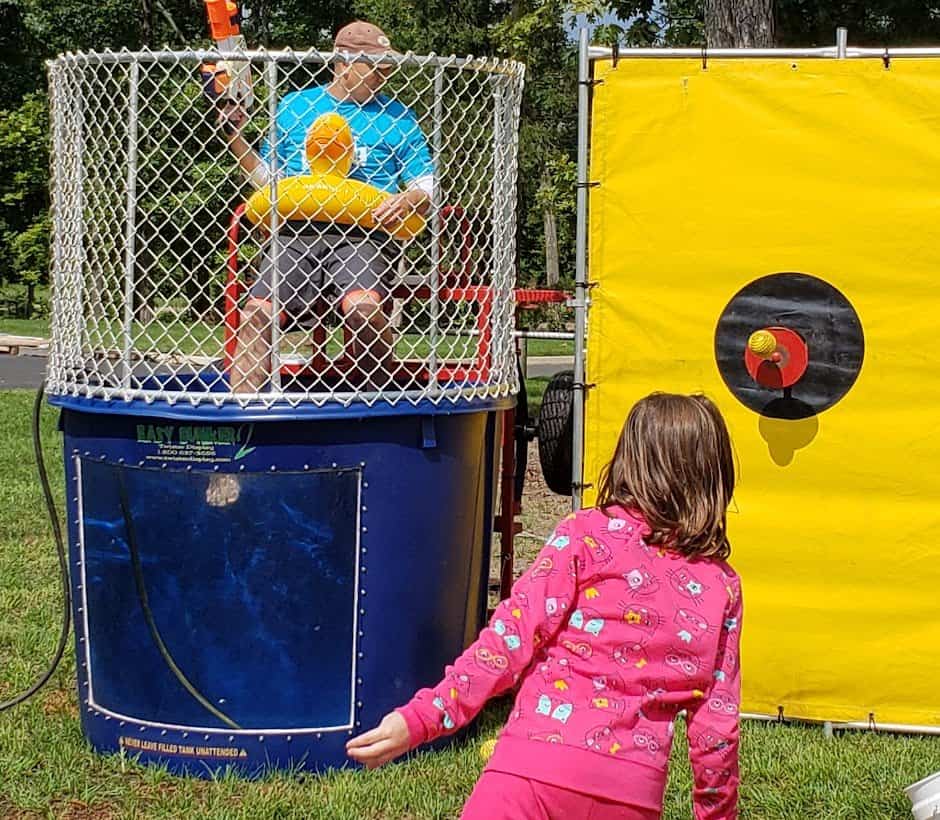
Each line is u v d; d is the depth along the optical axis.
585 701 2.50
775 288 4.59
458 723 2.48
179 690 4.00
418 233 4.15
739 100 4.56
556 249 30.80
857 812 3.88
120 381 4.02
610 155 4.63
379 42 4.20
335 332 4.45
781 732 4.60
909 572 4.60
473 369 4.53
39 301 32.12
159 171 4.02
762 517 4.65
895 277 4.53
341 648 4.00
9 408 13.12
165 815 3.75
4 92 35.06
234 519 3.90
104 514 4.04
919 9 9.90
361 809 3.81
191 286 4.14
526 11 13.07
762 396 4.61
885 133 4.50
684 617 2.52
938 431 4.55
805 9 10.05
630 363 4.67
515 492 5.21
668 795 3.91
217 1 4.07
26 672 4.95
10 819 3.75
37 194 31.62
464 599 4.32
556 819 2.42
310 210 4.01
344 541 3.96
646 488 2.60
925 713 4.64
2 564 6.57
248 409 3.82
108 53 3.94
